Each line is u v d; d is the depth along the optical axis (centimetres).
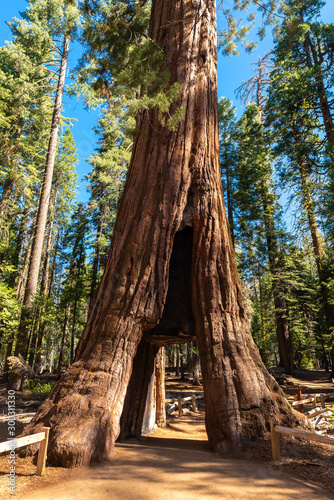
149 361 850
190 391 1827
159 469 483
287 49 1220
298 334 3039
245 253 2673
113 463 510
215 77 924
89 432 520
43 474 455
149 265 691
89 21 846
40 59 2269
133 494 391
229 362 671
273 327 3050
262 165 2712
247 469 485
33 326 1684
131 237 724
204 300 730
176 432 896
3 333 1666
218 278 750
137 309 662
